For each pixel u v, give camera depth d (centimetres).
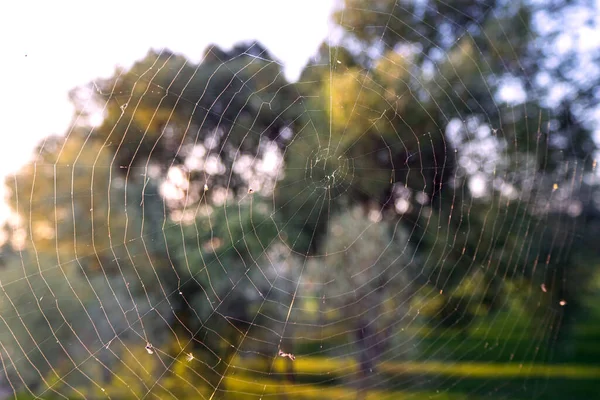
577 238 828
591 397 659
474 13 728
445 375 742
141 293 591
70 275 534
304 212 603
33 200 477
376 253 670
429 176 644
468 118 670
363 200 639
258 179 564
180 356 604
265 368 643
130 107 470
